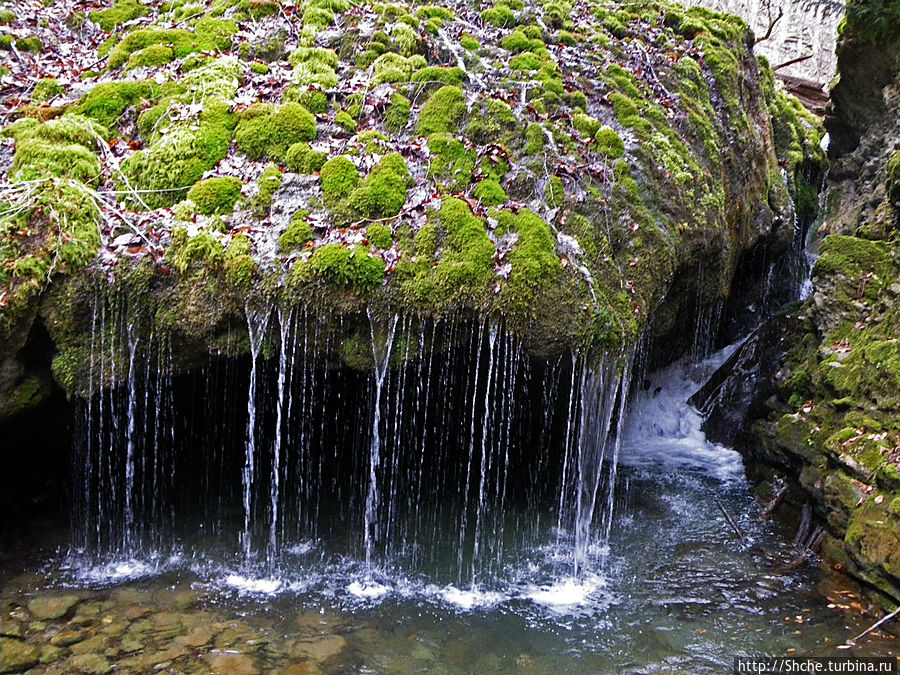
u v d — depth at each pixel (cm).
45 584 430
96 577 442
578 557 498
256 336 438
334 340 441
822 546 502
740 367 737
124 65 595
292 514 536
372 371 449
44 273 420
